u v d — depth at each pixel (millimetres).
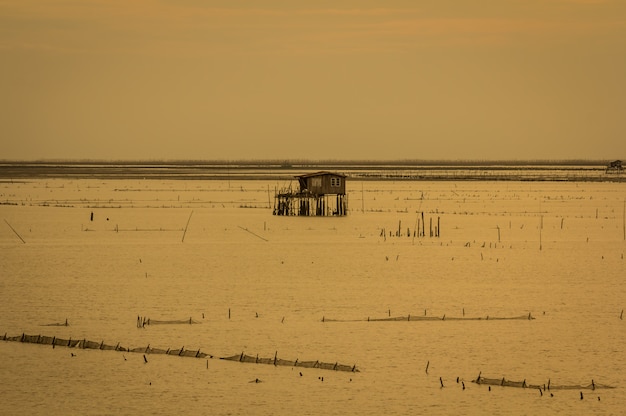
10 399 163000
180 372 176875
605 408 160000
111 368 178875
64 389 167750
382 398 164000
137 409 159000
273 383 171375
